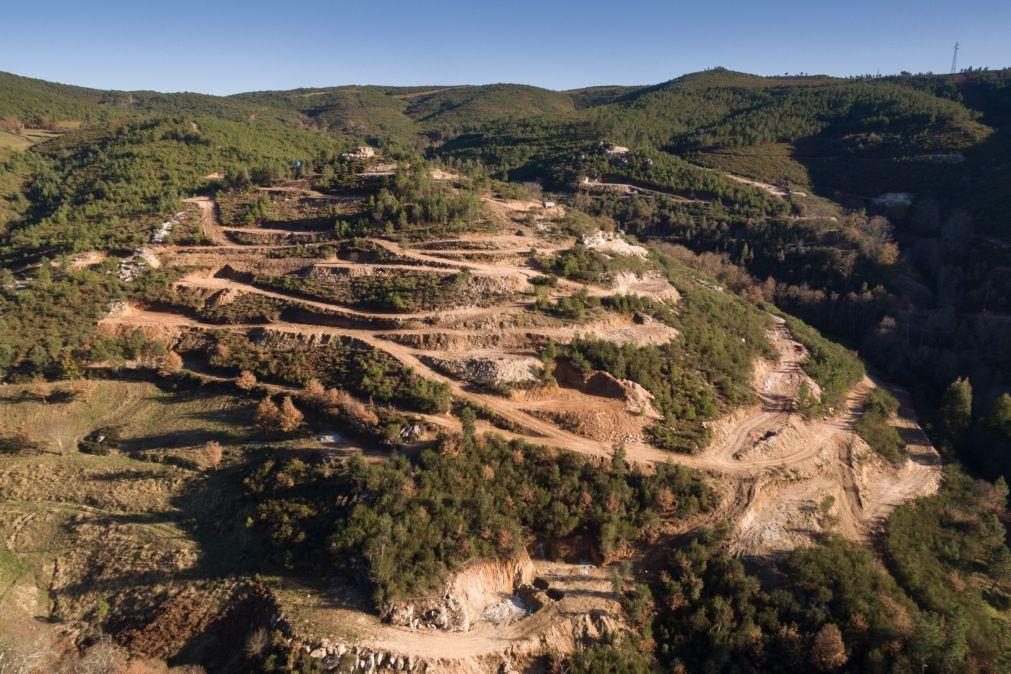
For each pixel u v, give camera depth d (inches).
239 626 1870.1
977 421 3331.7
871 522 2571.4
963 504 2780.5
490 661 1814.7
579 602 2028.8
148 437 2694.4
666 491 2327.8
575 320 3208.7
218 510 2252.7
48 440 2674.7
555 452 2431.1
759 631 1952.5
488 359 2854.3
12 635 1844.2
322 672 1694.1
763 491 2500.0
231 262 3816.4
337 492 2183.8
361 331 3127.5
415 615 1873.8
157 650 1838.1
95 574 2050.9
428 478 2196.1
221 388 2908.5
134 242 3890.3
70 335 3157.0
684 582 2106.3
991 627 2144.4
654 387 2869.1
